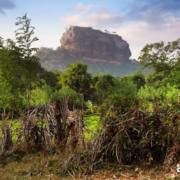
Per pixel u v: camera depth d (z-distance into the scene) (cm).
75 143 1091
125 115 1055
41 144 1148
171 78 2816
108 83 5478
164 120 1047
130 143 1034
